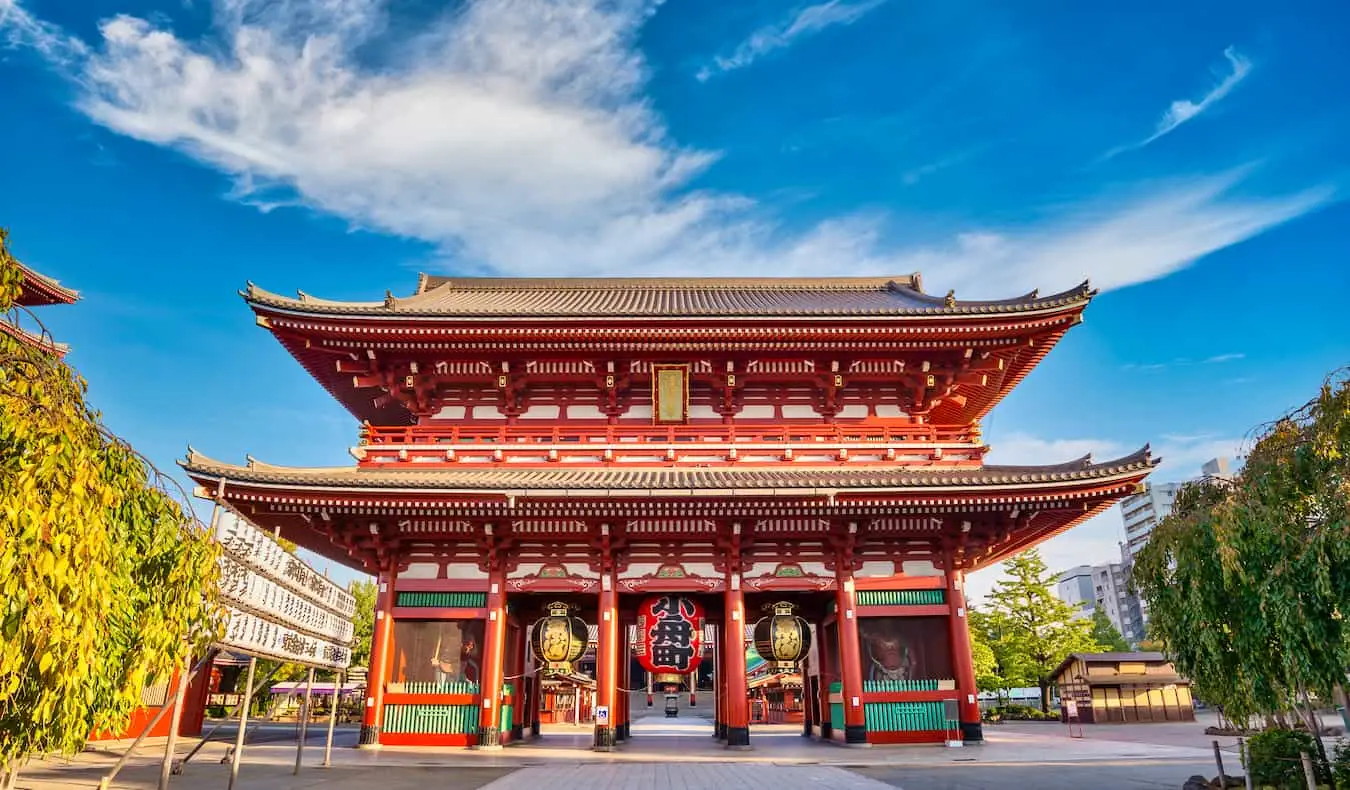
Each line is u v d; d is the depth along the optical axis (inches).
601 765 794.8
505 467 1034.1
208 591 395.9
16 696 291.4
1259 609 445.4
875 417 1108.5
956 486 877.2
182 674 464.4
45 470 278.1
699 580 963.3
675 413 1079.6
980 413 1343.5
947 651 948.6
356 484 861.8
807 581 963.3
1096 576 5447.8
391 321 1007.6
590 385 1114.7
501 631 935.0
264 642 547.8
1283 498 449.4
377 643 930.1
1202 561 483.8
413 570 965.8
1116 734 1381.6
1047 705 2215.8
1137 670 1979.6
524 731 1125.1
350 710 2113.7
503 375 1076.5
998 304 1046.4
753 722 2188.7
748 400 1116.5
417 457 1037.8
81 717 304.3
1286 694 453.4
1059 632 2225.6
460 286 1493.6
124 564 323.6
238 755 552.7
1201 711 2342.5
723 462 1037.8
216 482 852.6
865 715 920.9
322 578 682.8
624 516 928.9
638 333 1027.3
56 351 337.4
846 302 1341.0
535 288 1502.2
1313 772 495.5
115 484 335.0
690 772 739.4
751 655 2694.4
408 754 859.4
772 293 1483.8
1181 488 568.7
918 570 970.7
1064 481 877.2
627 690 1203.2
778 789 630.5
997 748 906.7
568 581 959.0
